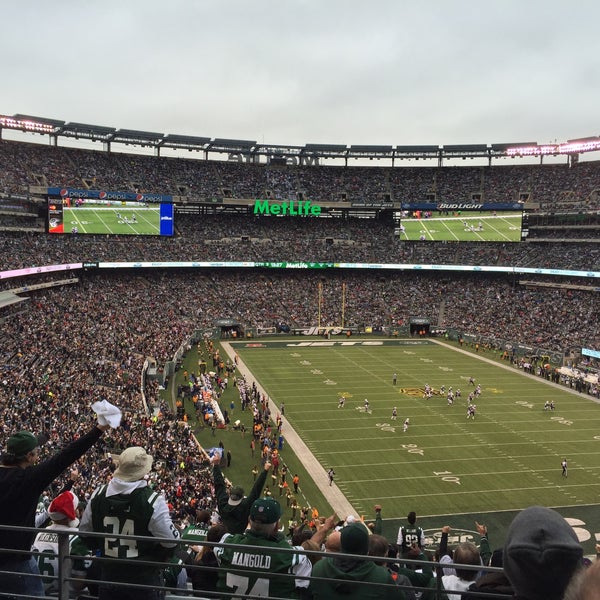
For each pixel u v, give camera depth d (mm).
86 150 91188
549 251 88938
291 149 101062
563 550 3521
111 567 6312
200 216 96688
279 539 6484
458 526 30828
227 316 85062
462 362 71312
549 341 75125
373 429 46094
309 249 95812
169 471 32906
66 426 35156
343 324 89125
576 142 94062
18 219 77062
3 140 83062
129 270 87812
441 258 94375
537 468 38594
